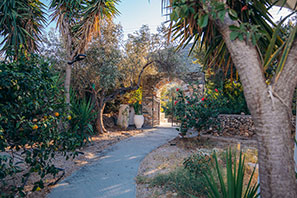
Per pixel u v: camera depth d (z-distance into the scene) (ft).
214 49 7.30
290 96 3.91
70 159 14.07
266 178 3.76
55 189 9.36
